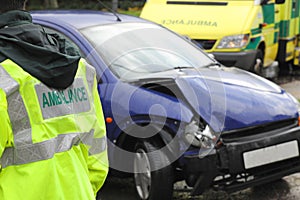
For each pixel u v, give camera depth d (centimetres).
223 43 883
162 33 566
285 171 477
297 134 478
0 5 215
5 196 204
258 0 930
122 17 584
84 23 539
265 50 977
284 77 1127
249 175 461
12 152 206
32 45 209
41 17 548
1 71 204
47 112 212
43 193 208
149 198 456
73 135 221
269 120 468
